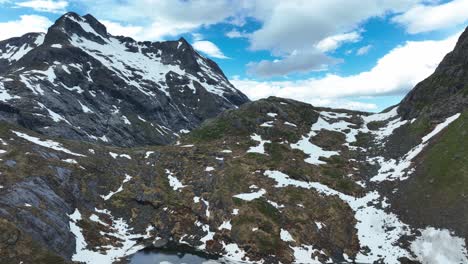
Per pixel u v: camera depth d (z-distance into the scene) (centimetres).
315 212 8762
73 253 6794
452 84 12375
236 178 9994
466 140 9106
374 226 8331
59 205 7675
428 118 11588
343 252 7656
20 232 6169
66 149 10488
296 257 7375
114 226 8325
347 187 9956
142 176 10375
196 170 10606
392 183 9556
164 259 7012
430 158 9381
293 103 16088
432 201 8106
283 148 12212
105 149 11725
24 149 9006
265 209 8631
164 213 8838
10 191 7000
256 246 7569
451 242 6994
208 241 7888
